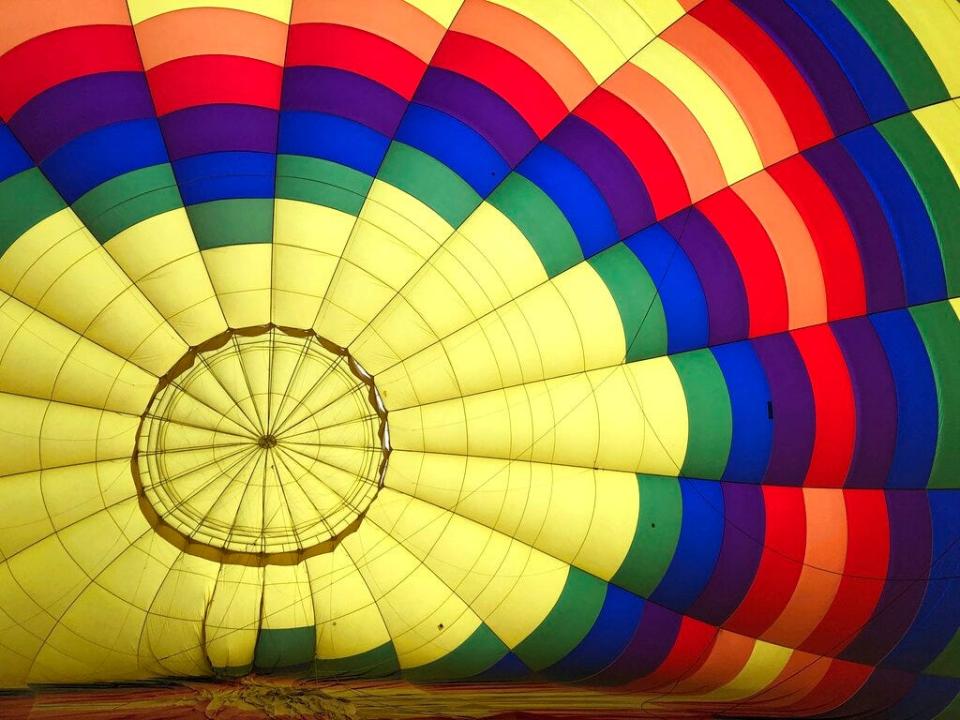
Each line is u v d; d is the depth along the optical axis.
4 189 6.46
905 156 7.00
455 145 6.82
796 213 7.05
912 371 7.05
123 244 6.48
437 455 6.72
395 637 6.95
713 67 6.97
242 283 6.51
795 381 7.11
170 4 6.66
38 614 6.63
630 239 7.11
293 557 6.70
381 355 6.59
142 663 6.86
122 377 6.46
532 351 6.79
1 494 6.51
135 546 6.58
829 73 6.98
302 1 6.78
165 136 6.68
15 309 6.48
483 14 6.86
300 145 6.69
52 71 6.54
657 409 7.00
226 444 6.52
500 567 6.96
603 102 7.04
